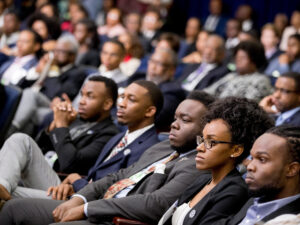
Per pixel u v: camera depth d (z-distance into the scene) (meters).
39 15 8.68
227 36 10.02
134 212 3.19
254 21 10.91
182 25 11.56
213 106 3.17
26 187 4.05
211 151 3.03
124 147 4.11
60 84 6.57
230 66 7.40
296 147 2.58
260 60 5.99
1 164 3.83
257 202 2.71
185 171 3.33
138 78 6.57
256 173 2.62
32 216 3.54
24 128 5.89
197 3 12.45
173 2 11.82
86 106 4.64
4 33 9.05
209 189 3.07
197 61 8.47
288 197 2.60
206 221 2.87
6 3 11.10
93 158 4.47
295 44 7.27
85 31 8.70
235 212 2.90
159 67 5.88
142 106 4.14
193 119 3.53
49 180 4.07
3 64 7.42
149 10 10.88
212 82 6.77
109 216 3.23
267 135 2.65
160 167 3.52
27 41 7.10
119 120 4.18
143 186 3.47
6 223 3.54
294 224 2.51
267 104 4.98
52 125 4.61
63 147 4.37
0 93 5.07
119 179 3.78
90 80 4.71
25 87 6.94
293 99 4.71
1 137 5.02
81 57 8.44
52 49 7.73
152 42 10.29
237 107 3.09
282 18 9.96
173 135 3.57
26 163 3.98
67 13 11.82
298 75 4.73
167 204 3.21
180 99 5.54
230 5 11.84
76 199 3.58
